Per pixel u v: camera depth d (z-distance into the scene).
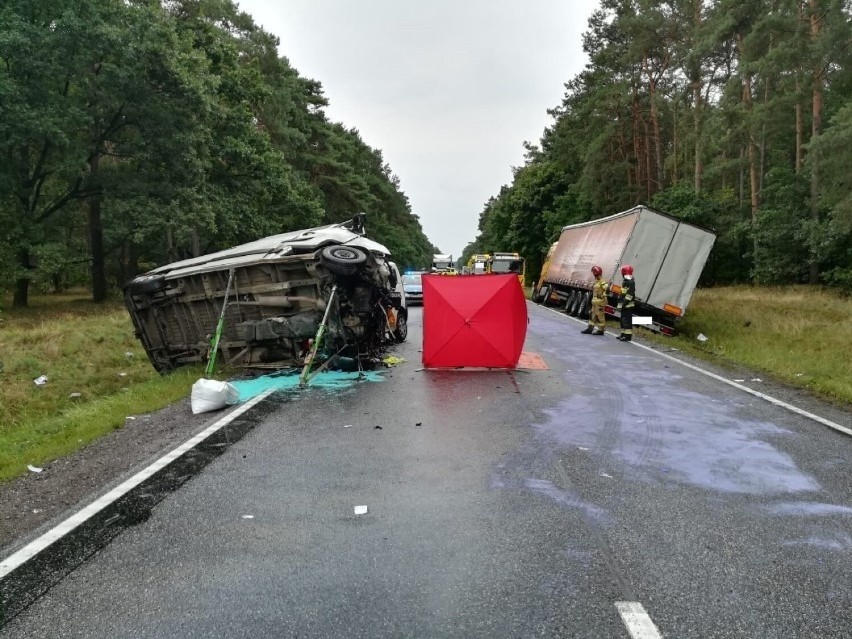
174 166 27.55
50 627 3.15
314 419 7.47
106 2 24.61
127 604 3.35
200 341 11.12
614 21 42.69
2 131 22.09
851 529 4.28
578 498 4.84
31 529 4.41
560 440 6.48
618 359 12.31
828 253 30.09
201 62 29.41
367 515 4.52
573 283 24.00
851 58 26.66
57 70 22.67
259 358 10.52
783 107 29.98
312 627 3.10
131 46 23.86
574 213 53.41
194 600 3.37
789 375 10.47
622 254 17.84
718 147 33.72
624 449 6.16
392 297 13.99
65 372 14.38
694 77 34.31
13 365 14.34
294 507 4.68
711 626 3.10
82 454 6.32
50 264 25.62
